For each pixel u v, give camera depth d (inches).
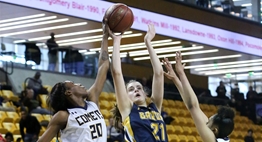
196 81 829.2
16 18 584.1
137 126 205.6
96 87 219.5
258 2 772.6
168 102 701.9
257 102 781.3
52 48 600.7
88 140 199.3
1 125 510.6
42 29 633.0
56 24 605.6
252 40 764.0
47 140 199.3
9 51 569.0
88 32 644.1
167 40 671.8
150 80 654.5
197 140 684.1
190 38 669.9
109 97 645.9
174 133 661.3
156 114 212.2
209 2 705.0
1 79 559.5
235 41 735.7
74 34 655.1
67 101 206.7
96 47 719.7
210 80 831.7
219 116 208.4
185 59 797.9
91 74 627.8
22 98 536.4
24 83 549.6
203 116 228.4
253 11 770.8
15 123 522.9
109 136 498.3
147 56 761.0
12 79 568.1
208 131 205.9
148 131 205.8
